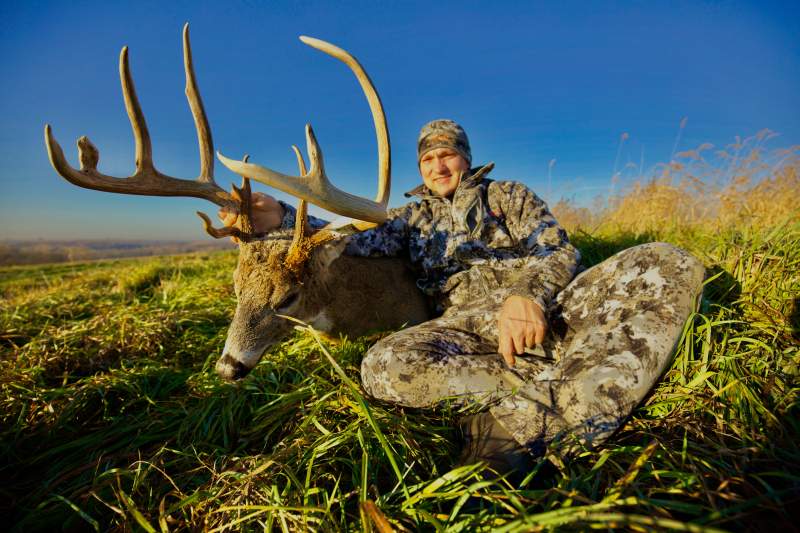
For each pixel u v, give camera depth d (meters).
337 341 3.25
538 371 2.28
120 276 7.84
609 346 1.90
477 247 3.09
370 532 1.35
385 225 3.64
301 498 1.70
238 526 1.64
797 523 1.29
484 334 2.60
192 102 2.89
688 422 1.83
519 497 1.45
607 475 1.62
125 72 2.49
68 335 3.89
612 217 6.14
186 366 3.58
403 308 3.45
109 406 2.90
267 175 1.97
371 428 2.01
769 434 1.66
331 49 2.38
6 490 2.16
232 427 2.48
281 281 2.83
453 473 1.54
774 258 2.77
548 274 2.46
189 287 5.91
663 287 2.06
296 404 2.53
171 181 2.76
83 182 2.41
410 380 2.25
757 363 2.05
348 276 3.19
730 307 2.65
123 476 2.14
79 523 1.90
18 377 3.10
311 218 3.51
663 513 1.33
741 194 4.68
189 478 2.05
